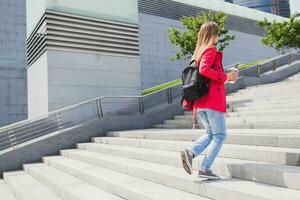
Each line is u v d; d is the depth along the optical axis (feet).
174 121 34.04
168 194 12.87
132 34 43.86
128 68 42.83
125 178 16.71
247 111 27.07
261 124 21.79
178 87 43.09
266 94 33.14
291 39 64.90
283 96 29.60
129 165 17.72
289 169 11.67
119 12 43.27
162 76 83.97
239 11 104.99
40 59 39.83
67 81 38.17
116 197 14.98
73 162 24.54
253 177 12.32
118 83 41.70
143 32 82.43
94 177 17.79
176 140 22.35
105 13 42.11
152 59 82.84
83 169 20.42
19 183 22.53
